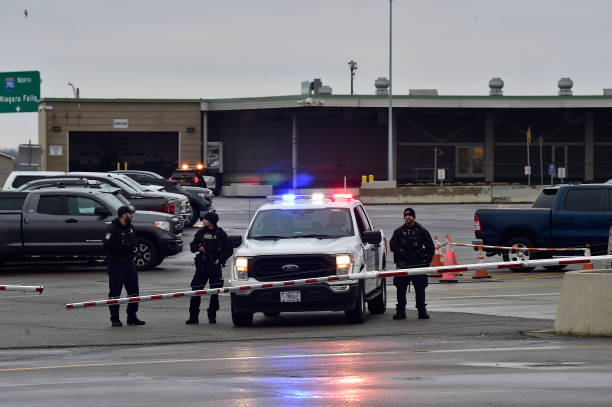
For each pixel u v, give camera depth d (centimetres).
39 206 4762
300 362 2219
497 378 1925
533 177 14675
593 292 2595
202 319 3256
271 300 2944
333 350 2427
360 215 3341
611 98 13662
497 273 4709
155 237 4853
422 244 3106
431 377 1955
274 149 14338
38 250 4738
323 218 3200
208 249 3122
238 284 2997
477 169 14550
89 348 2589
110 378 2042
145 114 13938
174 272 4797
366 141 14438
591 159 14675
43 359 2394
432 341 2562
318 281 2895
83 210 4769
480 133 14550
